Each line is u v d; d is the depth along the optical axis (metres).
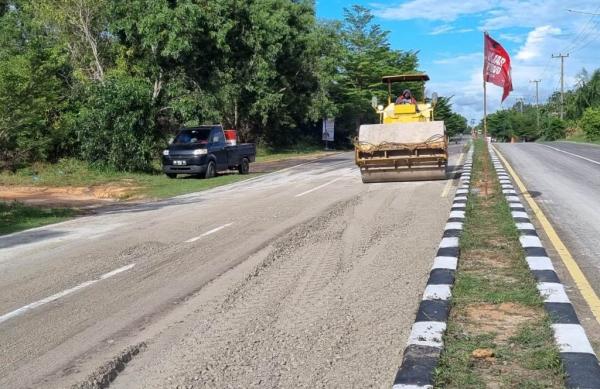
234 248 8.94
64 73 25.94
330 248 8.63
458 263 7.10
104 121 23.62
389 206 12.41
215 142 23.48
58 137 23.62
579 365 4.18
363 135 16.92
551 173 19.25
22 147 22.97
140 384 4.34
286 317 5.69
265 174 24.05
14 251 9.61
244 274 7.34
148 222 12.07
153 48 25.34
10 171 23.06
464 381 4.06
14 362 4.85
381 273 7.11
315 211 12.29
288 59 39.75
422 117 19.03
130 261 8.37
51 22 25.55
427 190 14.87
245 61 31.19
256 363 4.64
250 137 42.31
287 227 10.51
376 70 57.78
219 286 6.86
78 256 8.88
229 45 28.25
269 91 37.22
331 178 20.22
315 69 44.41
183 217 12.50
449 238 8.34
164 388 4.25
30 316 6.05
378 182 17.25
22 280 7.55
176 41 24.56
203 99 27.55
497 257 7.32
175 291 6.73
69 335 5.44
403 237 9.13
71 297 6.67
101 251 9.18
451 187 15.20
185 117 26.25
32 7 25.78
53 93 21.23
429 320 5.20
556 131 77.38
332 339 5.07
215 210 13.36
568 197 13.08
